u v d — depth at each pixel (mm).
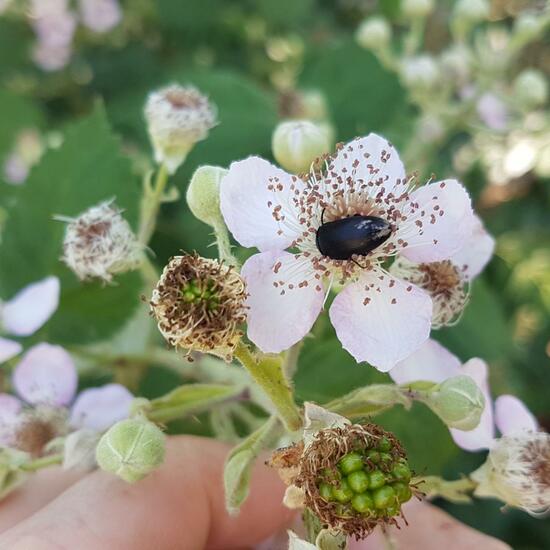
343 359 91
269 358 67
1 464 83
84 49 183
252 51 185
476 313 121
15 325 98
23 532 76
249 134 133
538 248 173
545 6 152
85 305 104
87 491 81
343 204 73
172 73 146
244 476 70
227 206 70
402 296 70
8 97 156
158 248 112
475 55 168
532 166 166
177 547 84
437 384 72
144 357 102
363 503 60
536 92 150
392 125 146
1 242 107
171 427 105
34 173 108
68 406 99
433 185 73
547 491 79
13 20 182
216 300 62
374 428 63
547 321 163
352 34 178
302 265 71
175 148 97
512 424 85
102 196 108
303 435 66
